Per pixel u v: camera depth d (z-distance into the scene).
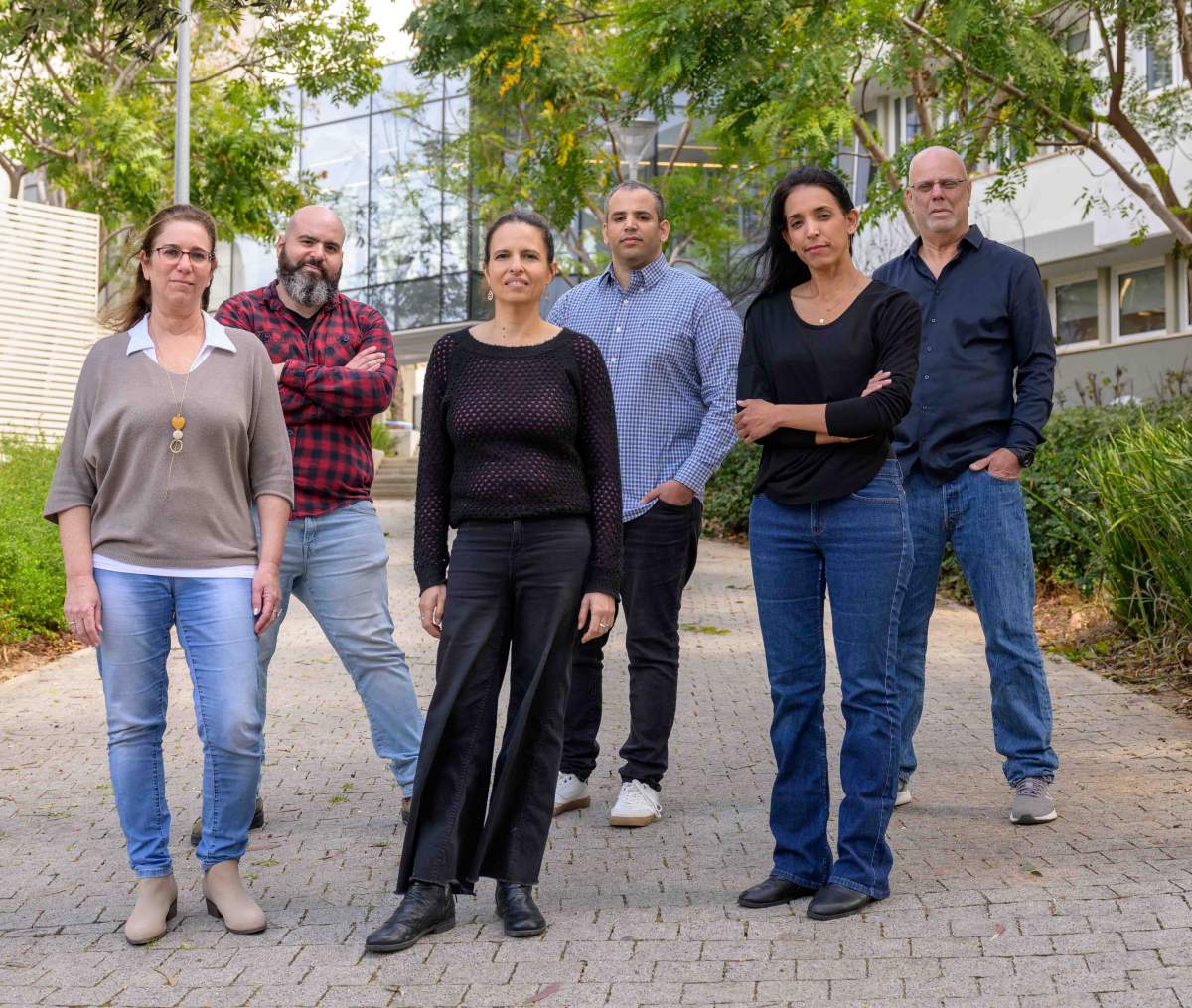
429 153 24.41
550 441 3.85
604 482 3.92
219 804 3.87
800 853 3.95
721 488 16.88
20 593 8.96
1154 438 7.90
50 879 4.37
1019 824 4.58
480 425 3.84
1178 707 6.40
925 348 4.88
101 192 19.98
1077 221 19.64
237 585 3.87
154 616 3.81
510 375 3.87
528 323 3.96
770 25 11.23
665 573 4.94
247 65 20.64
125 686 3.80
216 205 21.06
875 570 3.82
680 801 5.15
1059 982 3.22
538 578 3.82
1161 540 7.44
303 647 9.03
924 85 12.77
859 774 3.84
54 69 20.05
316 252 4.80
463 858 3.79
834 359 3.84
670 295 5.16
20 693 7.51
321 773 5.71
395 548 14.98
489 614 3.85
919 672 4.87
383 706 4.82
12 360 15.30
